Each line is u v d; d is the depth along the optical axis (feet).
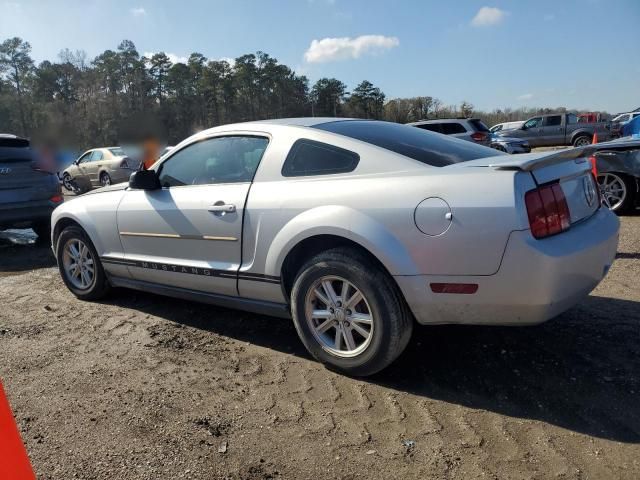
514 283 8.70
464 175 9.16
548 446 8.09
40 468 7.98
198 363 11.52
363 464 7.86
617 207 26.30
